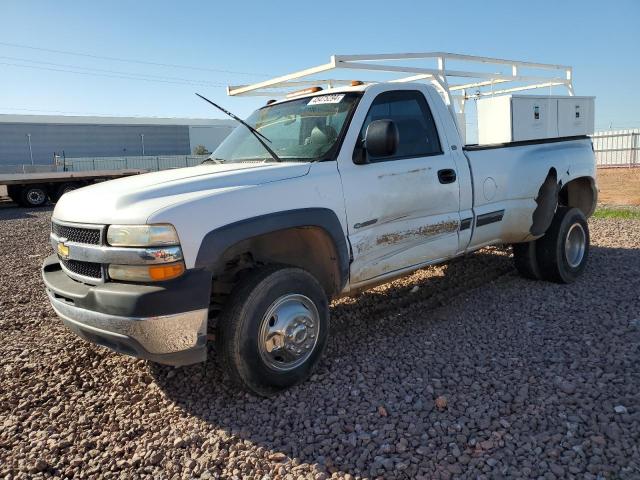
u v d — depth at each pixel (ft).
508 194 17.19
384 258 13.94
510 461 8.95
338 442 9.86
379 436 9.91
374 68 16.19
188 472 9.31
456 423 10.18
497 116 21.80
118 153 217.97
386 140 12.28
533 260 19.16
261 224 11.08
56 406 11.86
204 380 12.84
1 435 10.78
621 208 42.06
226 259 11.79
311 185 12.17
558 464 8.80
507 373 12.18
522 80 21.98
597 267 21.39
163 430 10.69
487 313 16.44
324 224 12.17
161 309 9.98
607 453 8.97
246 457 9.58
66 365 14.05
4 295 21.91
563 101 23.26
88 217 10.98
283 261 13.33
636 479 8.30
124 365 13.93
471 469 8.81
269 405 11.42
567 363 12.51
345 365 13.15
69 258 11.44
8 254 33.14
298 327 11.77
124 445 10.30
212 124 243.81
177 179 11.66
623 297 17.10
